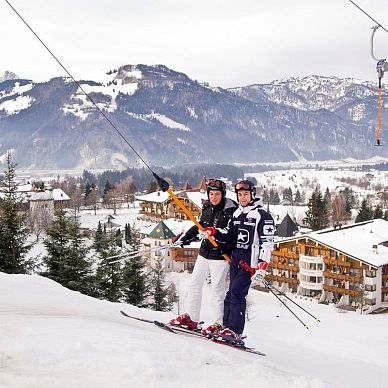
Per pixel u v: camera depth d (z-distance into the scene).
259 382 4.05
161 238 68.12
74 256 29.31
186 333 6.89
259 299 52.81
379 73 12.29
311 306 52.00
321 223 91.25
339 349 30.20
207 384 3.86
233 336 6.68
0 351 4.20
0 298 7.52
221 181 6.93
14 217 29.61
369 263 50.12
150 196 108.44
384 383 6.96
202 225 7.03
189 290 7.18
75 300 9.09
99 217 125.31
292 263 57.88
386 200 178.00
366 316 46.72
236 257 6.78
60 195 118.44
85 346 4.44
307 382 4.13
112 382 3.65
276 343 10.90
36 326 5.13
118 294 31.03
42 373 3.74
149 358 4.18
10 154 31.61
